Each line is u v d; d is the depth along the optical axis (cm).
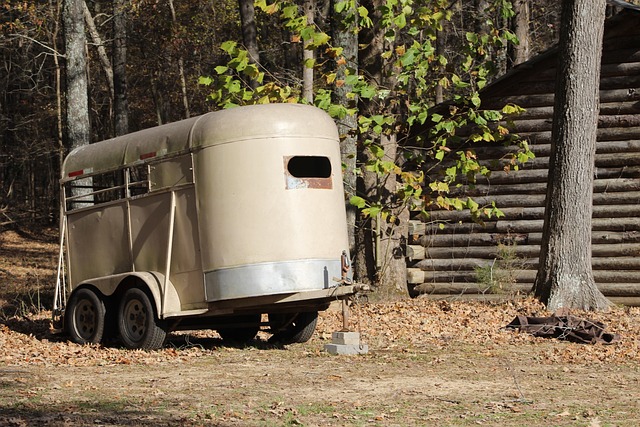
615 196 1967
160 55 4784
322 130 1347
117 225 1455
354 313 1805
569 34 1792
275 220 1296
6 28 3878
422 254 2077
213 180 1312
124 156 1445
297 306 1355
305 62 1852
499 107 2041
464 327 1577
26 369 1175
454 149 2066
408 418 858
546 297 1795
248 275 1290
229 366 1198
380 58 2047
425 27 1898
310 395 977
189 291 1343
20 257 4084
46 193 5397
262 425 820
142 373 1138
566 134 1792
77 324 1476
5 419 827
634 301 1944
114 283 1408
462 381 1076
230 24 4559
